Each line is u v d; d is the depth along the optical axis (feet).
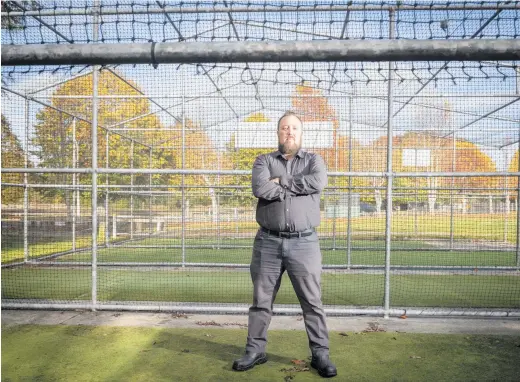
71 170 16.28
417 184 43.37
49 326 13.98
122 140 41.57
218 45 6.40
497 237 46.83
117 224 43.06
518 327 14.20
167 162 43.21
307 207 10.34
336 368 10.51
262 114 36.86
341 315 15.70
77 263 27.43
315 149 34.47
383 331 13.65
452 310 15.14
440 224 44.83
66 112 32.81
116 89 39.45
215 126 35.35
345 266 27.25
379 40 6.33
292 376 9.98
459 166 44.65
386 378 9.93
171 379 9.77
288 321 14.69
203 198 40.52
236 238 41.19
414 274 25.44
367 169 34.91
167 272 25.27
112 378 9.82
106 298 18.20
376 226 45.21
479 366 10.71
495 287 21.62
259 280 10.53
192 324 14.32
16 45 6.44
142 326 14.01
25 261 27.63
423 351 11.79
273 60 6.42
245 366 10.26
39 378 9.80
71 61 6.51
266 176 10.21
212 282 22.15
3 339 12.62
